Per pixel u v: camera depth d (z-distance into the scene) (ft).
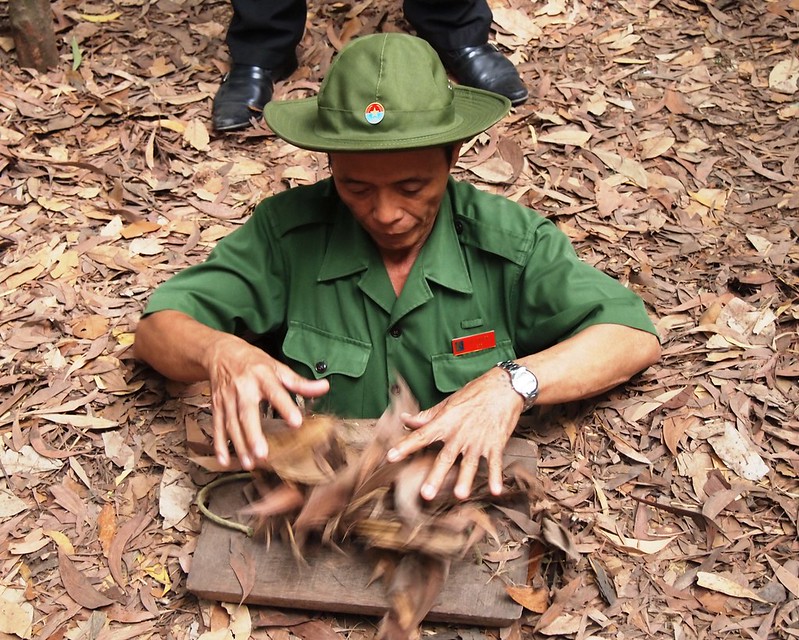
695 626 6.21
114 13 12.59
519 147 10.52
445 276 6.97
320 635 6.11
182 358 6.67
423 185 6.06
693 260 9.16
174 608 6.35
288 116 6.57
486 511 6.49
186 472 7.20
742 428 7.44
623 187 10.11
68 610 6.36
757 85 11.35
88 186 10.09
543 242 7.18
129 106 11.07
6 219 9.61
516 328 7.37
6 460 7.31
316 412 7.22
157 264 9.21
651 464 7.24
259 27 11.04
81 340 8.34
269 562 6.21
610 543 6.68
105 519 6.92
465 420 5.98
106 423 7.58
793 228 9.45
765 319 8.39
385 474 5.96
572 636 6.13
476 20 11.21
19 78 11.43
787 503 6.90
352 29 12.28
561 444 7.40
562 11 12.53
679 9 12.50
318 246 7.20
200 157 10.52
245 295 7.29
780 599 6.33
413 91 5.86
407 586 5.93
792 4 12.44
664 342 8.26
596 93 11.32
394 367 7.15
